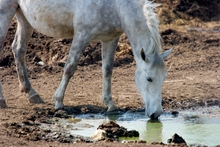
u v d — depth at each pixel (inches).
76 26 528.1
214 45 919.7
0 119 479.5
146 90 498.0
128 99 610.5
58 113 521.7
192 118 542.6
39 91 636.7
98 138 440.5
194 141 450.3
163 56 495.8
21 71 575.8
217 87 689.6
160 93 496.4
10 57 756.0
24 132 441.1
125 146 404.2
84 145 404.2
